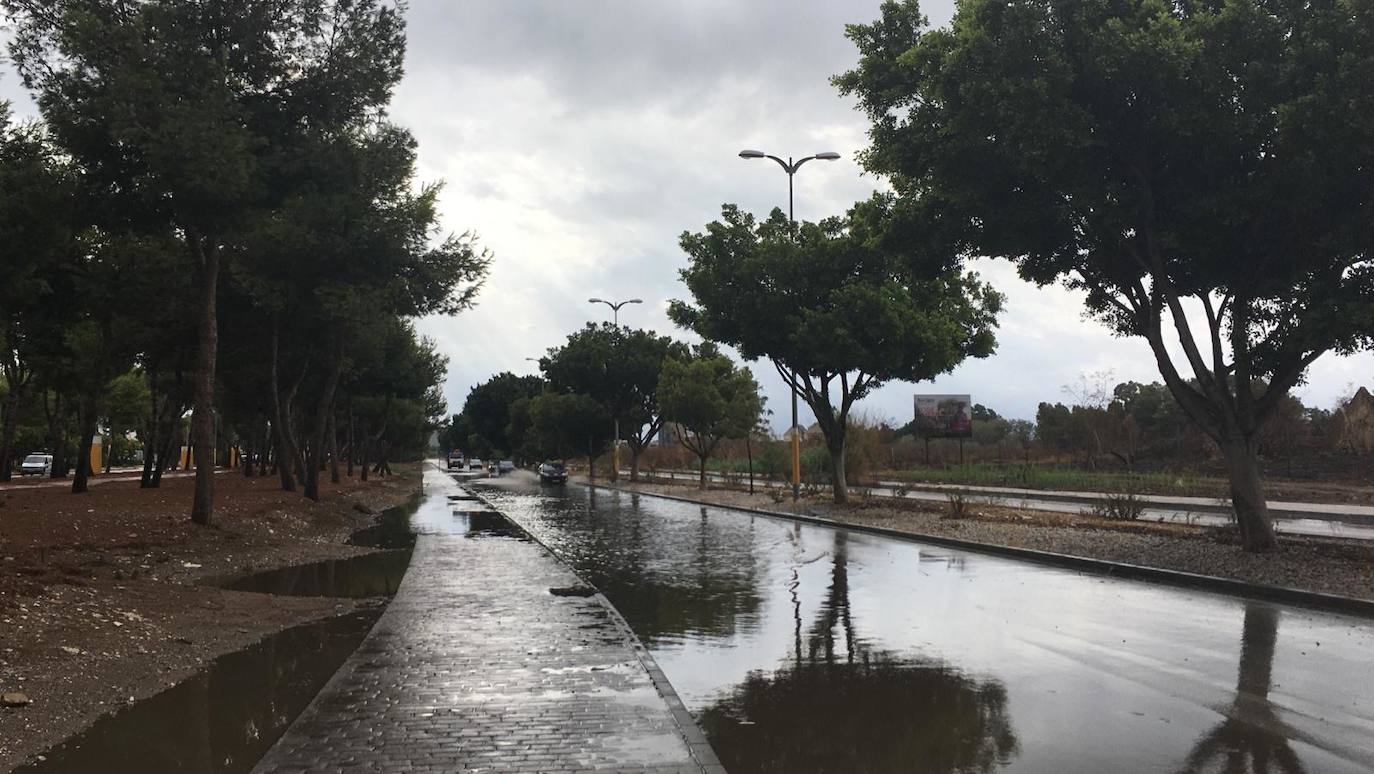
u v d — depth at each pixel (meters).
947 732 6.02
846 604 11.20
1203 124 12.30
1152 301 15.23
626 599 11.82
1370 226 12.05
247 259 22.77
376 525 24.27
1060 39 12.91
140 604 10.09
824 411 27.75
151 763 5.44
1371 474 33.34
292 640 9.06
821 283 25.50
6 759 5.47
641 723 6.11
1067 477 35.03
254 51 16.94
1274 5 12.47
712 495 37.41
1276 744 5.67
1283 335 13.48
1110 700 6.71
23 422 54.00
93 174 15.72
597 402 57.09
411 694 6.87
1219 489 30.00
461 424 133.62
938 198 15.14
